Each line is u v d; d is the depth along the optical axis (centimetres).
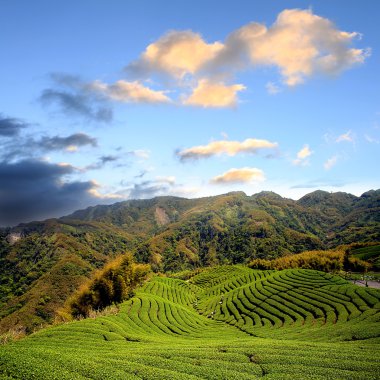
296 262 15450
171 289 12900
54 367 2628
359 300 7138
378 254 16312
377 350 3494
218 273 19125
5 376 2372
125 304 8525
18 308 14138
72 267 17675
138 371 2816
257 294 9788
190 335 6588
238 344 4131
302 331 5778
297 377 2683
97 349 4294
